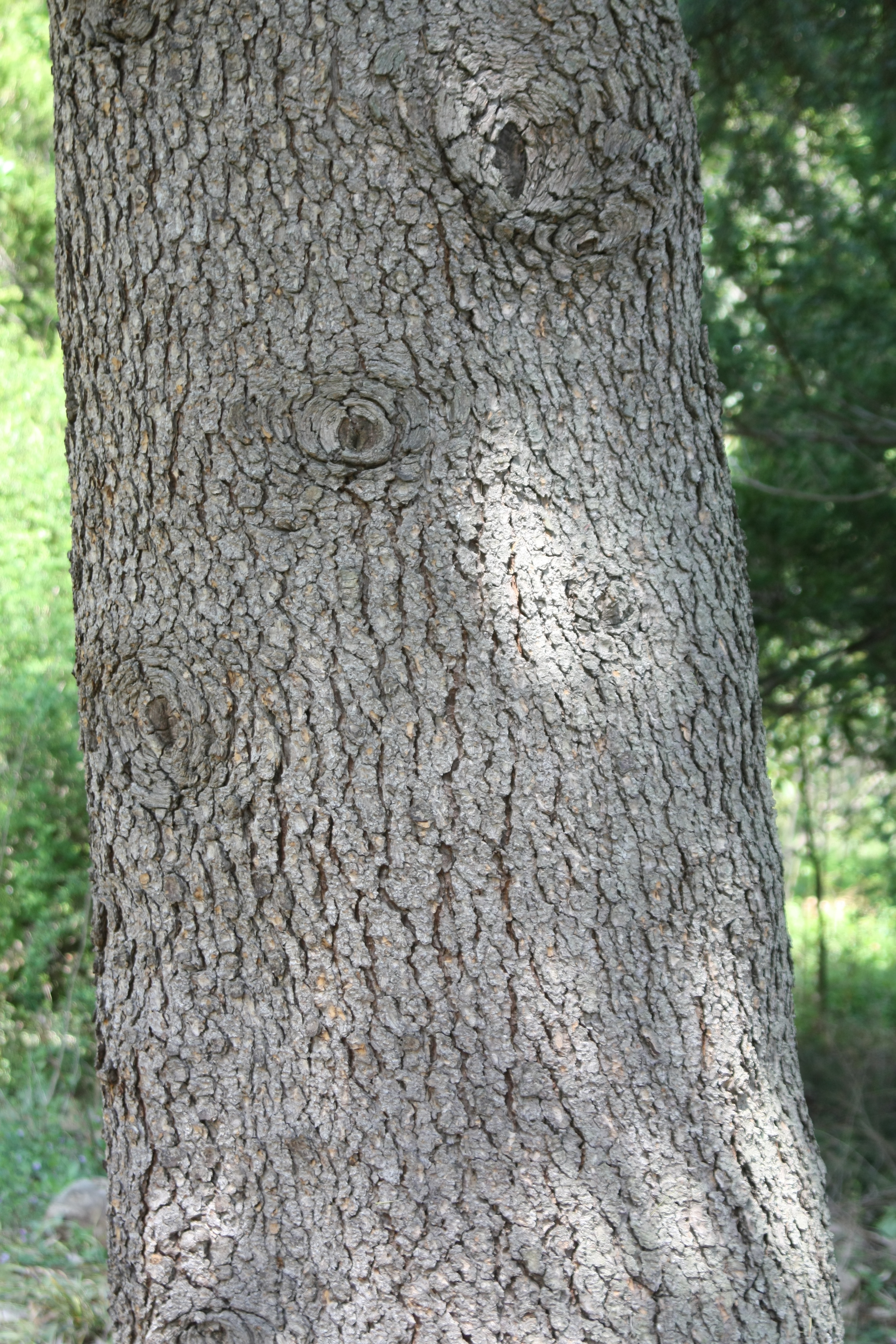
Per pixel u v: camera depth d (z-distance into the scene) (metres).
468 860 1.53
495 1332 1.55
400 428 1.49
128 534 1.57
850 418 5.48
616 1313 1.56
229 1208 1.58
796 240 5.16
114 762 1.61
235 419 1.50
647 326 1.59
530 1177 1.55
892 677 6.16
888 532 5.85
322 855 1.53
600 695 1.56
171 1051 1.59
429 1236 1.54
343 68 1.44
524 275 1.50
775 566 5.98
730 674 1.68
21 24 10.59
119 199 1.53
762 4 4.34
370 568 1.51
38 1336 3.00
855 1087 5.25
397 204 1.47
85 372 1.60
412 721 1.52
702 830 1.62
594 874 1.56
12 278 9.68
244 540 1.52
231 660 1.53
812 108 4.89
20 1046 5.43
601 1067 1.56
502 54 1.43
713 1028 1.62
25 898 5.58
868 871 9.59
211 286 1.50
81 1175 4.24
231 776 1.54
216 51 1.46
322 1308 1.56
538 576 1.53
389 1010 1.54
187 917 1.57
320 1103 1.55
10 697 5.76
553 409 1.53
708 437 1.69
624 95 1.48
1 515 6.77
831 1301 1.72
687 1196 1.59
